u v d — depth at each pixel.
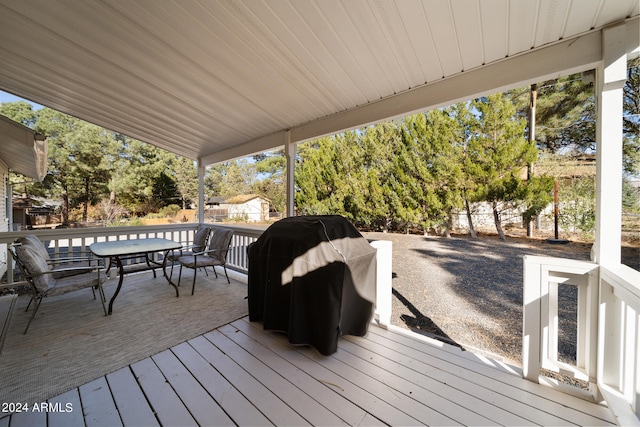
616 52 1.64
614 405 1.39
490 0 1.59
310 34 2.05
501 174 4.03
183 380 1.78
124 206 13.78
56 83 3.03
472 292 3.76
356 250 2.34
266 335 2.43
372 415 1.47
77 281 2.87
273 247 2.40
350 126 3.21
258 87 2.87
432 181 4.59
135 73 2.79
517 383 1.76
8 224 8.60
